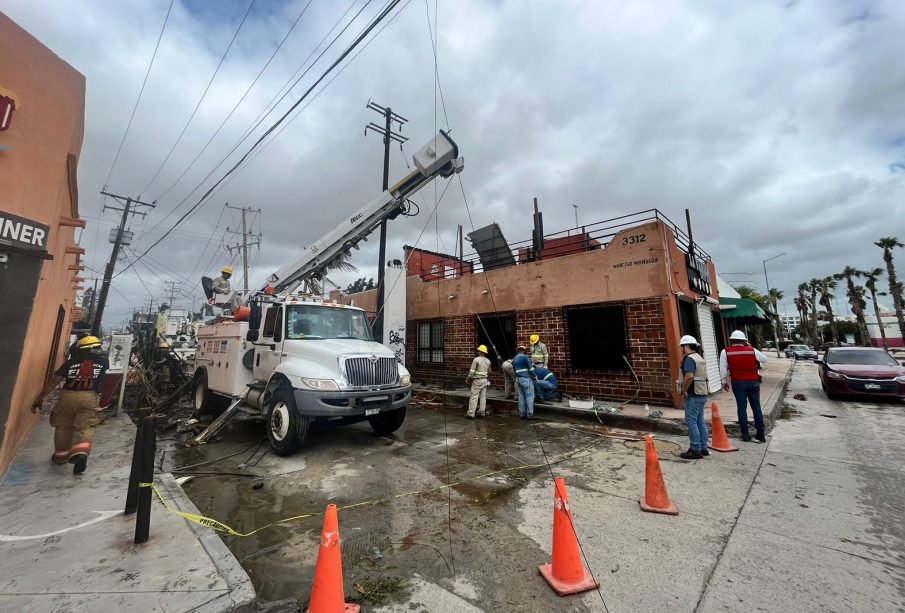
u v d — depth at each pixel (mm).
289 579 2902
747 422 6703
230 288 10664
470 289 12688
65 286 7961
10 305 4113
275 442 6246
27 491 4176
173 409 10727
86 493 4156
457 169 9539
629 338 9078
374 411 6316
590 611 2469
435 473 5270
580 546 3289
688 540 3336
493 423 8453
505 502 4270
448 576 2896
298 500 4426
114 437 6809
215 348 8781
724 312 13805
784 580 2742
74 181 5891
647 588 2695
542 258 11320
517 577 2873
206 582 2605
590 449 6277
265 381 7270
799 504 3994
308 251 10141
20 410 4922
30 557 2871
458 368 12867
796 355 36281
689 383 5672
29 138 4281
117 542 3131
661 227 8898
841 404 9984
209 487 4863
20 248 4145
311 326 7238
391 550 3289
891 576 2760
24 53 4270
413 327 14828
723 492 4371
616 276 9406
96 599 2383
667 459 5648
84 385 4977
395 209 10328
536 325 10773
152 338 12945
